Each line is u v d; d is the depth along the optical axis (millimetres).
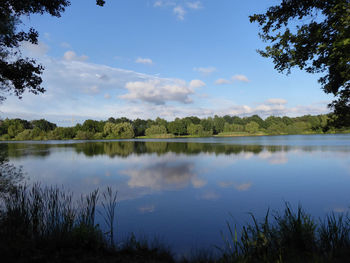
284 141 59469
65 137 102188
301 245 4812
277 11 5414
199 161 24016
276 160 24016
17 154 33188
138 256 4719
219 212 9047
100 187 13391
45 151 38000
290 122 134875
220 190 12539
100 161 24969
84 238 4941
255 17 5750
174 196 11359
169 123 125562
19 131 103938
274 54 5883
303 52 5145
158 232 7066
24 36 8781
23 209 6477
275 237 5086
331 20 4559
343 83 4887
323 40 4734
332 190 12352
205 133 117438
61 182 14828
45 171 19000
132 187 13352
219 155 29312
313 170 18203
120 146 49656
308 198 10953
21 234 5004
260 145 46000
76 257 4195
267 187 13141
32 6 8445
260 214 8820
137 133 120125
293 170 18344
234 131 129500
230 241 6387
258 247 4723
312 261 3814
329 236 5258
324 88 5949
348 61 4090
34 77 9211
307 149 34812
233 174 17016
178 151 35500
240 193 11891
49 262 3795
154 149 40000
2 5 7727
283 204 10094
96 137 101188
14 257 3773
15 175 11570
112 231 6953
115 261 4227
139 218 8344
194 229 7340
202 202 10406
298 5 5098
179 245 6121
